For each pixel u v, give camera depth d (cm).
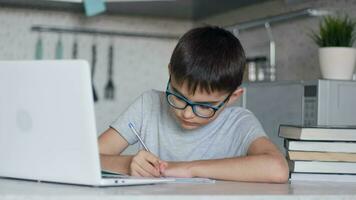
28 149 93
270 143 128
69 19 274
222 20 278
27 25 265
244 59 127
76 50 274
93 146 85
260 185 103
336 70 171
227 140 145
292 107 179
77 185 90
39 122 90
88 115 84
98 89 278
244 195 81
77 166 88
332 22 176
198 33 122
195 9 262
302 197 85
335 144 119
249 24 245
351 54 170
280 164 112
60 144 89
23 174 96
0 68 92
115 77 282
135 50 287
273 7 238
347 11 194
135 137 154
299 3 216
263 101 197
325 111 164
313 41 210
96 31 277
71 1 232
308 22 214
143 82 288
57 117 87
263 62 241
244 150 135
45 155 91
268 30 239
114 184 89
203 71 115
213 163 115
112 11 273
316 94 166
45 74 87
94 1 229
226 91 120
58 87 86
